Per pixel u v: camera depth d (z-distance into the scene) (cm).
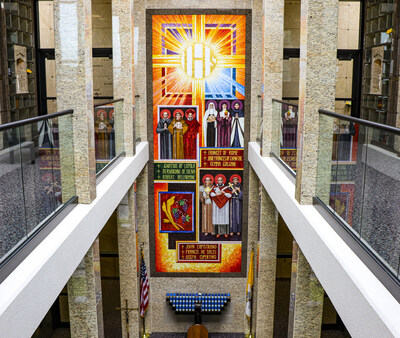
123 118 951
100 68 1188
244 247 1242
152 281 1269
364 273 386
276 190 742
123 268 1035
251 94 1155
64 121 564
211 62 1150
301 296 625
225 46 1143
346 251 435
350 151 458
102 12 1168
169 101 1170
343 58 1122
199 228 1238
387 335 309
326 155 545
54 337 1090
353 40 1112
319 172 579
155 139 1190
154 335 1272
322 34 573
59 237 481
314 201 591
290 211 635
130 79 942
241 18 1130
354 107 1141
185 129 1183
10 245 402
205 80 1159
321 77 576
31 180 454
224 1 1125
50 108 1143
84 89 590
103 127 757
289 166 748
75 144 602
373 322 335
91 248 626
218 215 1230
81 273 633
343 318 406
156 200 1224
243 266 1253
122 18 927
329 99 578
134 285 1044
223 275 1259
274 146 905
